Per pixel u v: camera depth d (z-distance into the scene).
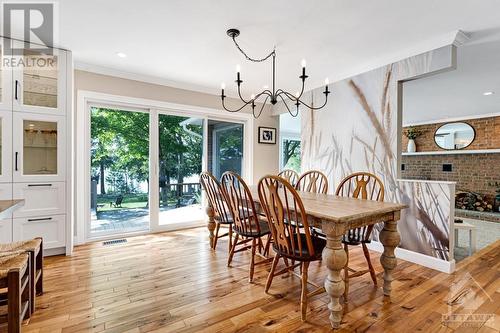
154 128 3.81
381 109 3.05
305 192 2.85
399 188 2.87
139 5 1.98
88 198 3.38
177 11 2.06
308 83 3.87
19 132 2.58
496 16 2.09
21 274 1.48
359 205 1.92
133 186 3.73
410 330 1.61
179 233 3.78
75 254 2.88
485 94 4.31
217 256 2.85
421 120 6.73
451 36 2.39
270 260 2.37
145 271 2.44
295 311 1.81
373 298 1.99
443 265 2.49
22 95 2.60
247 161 4.73
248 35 2.45
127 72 3.48
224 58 3.00
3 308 1.72
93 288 2.11
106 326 1.62
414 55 2.72
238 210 2.37
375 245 3.09
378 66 3.06
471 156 6.16
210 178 2.70
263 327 1.63
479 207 5.91
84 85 3.25
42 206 2.70
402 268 2.57
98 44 2.67
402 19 2.15
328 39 2.51
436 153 6.61
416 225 2.72
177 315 1.75
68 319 1.69
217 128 4.44
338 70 3.37
